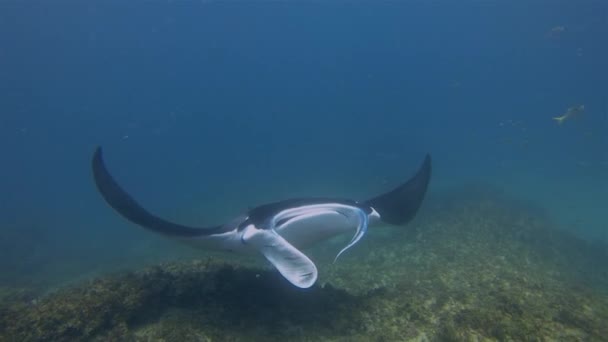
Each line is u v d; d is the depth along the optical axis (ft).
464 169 91.81
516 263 25.16
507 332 11.84
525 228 32.65
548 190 61.00
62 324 12.42
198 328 12.49
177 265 16.70
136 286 14.10
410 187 19.34
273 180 103.86
